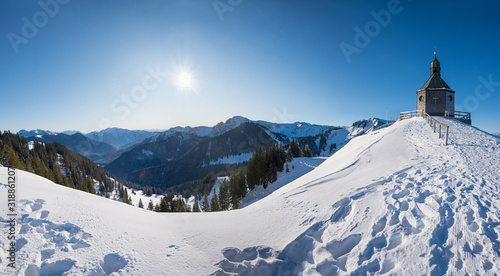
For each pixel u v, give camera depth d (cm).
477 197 750
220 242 776
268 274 660
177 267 623
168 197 11250
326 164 2438
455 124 2784
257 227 891
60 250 580
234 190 5781
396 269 553
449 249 563
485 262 508
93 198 959
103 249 625
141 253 650
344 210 858
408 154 1480
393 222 714
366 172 1236
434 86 3725
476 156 1311
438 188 857
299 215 920
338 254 676
